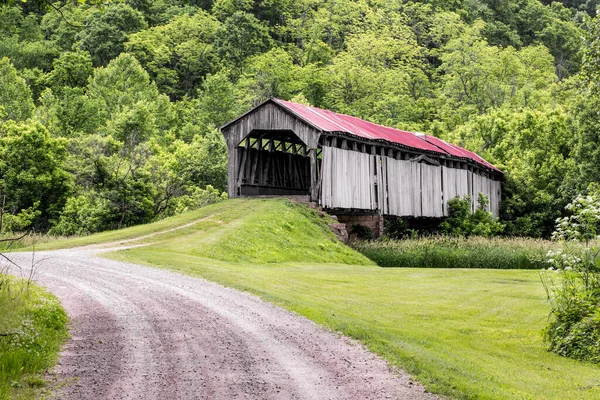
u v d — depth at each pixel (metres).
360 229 40.38
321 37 136.88
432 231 47.91
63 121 72.06
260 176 42.00
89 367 10.57
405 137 47.72
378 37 127.50
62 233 44.38
